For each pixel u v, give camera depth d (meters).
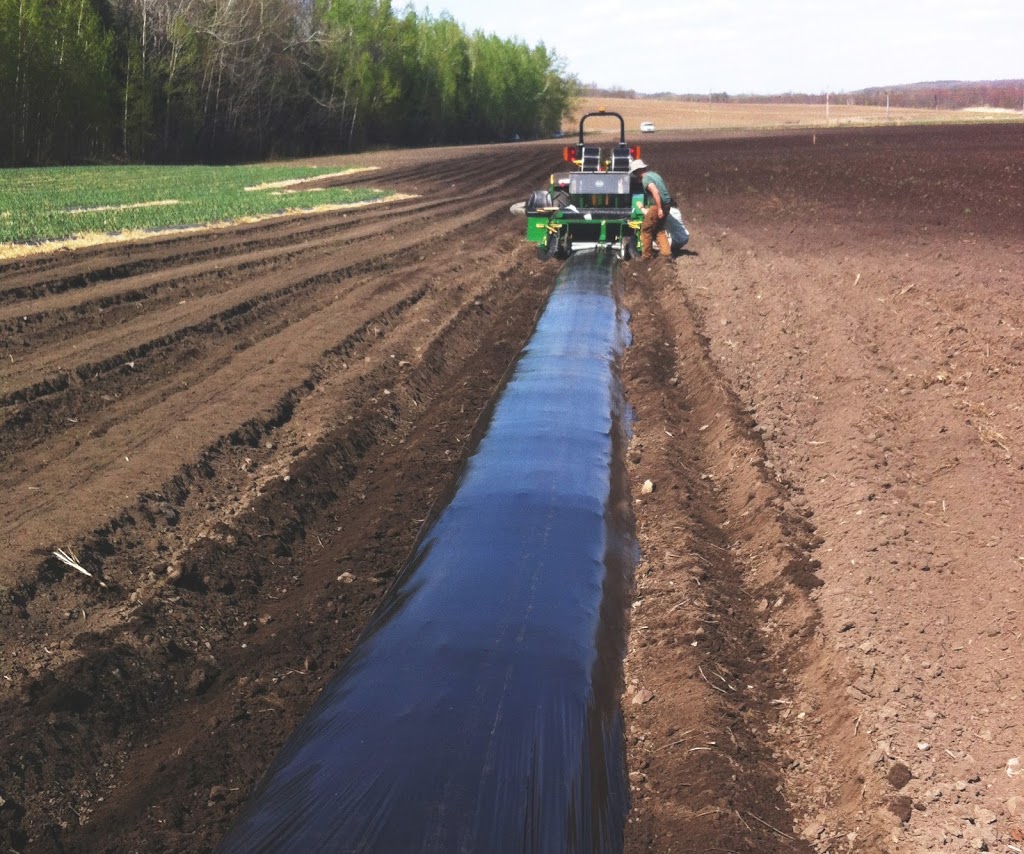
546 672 4.21
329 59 58.41
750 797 3.81
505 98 81.00
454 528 5.69
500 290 13.56
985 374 8.29
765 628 5.09
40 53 39.47
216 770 4.11
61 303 10.76
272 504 6.45
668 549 5.79
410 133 70.06
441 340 10.63
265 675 4.80
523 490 6.16
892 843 3.39
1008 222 18.11
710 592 5.27
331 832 3.27
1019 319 10.28
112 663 4.71
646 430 7.77
